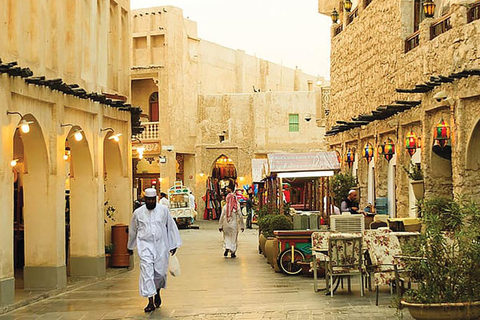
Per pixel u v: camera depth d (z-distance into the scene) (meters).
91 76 16.66
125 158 19.17
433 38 17.03
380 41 21.62
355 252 12.30
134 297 13.38
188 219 37.34
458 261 8.72
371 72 22.77
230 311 11.21
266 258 20.70
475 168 14.35
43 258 14.04
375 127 22.11
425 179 16.78
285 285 14.37
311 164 18.20
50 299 13.33
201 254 22.77
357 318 10.02
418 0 19.44
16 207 18.45
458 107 14.47
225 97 45.72
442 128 14.80
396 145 19.86
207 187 45.19
